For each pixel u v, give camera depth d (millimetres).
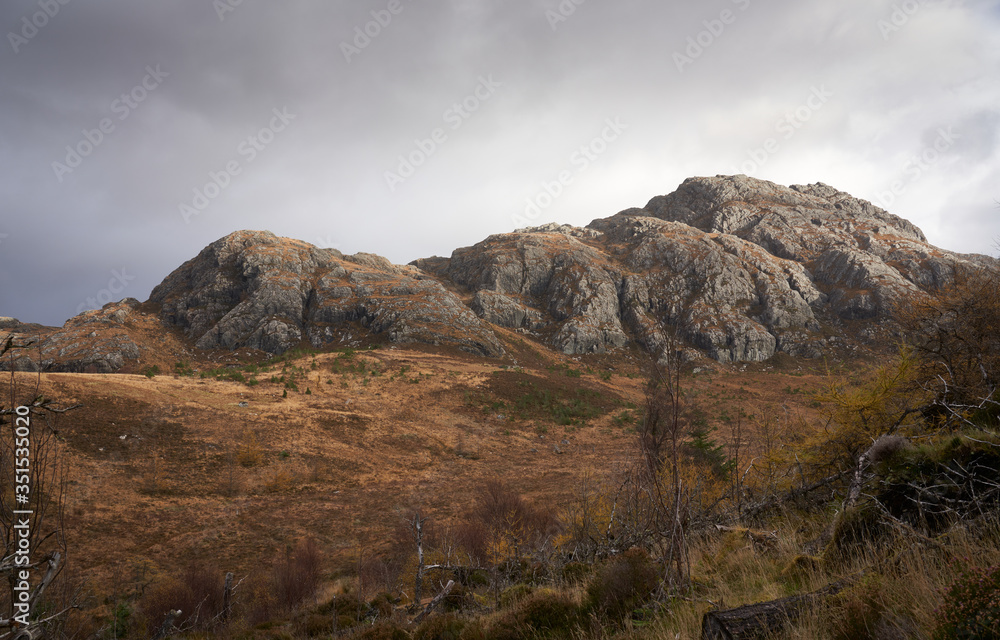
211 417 50156
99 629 10961
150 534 29172
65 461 34375
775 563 4461
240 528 31219
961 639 1899
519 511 23609
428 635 5230
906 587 2561
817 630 2561
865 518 3820
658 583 4332
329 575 22266
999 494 3186
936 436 4902
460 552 17438
